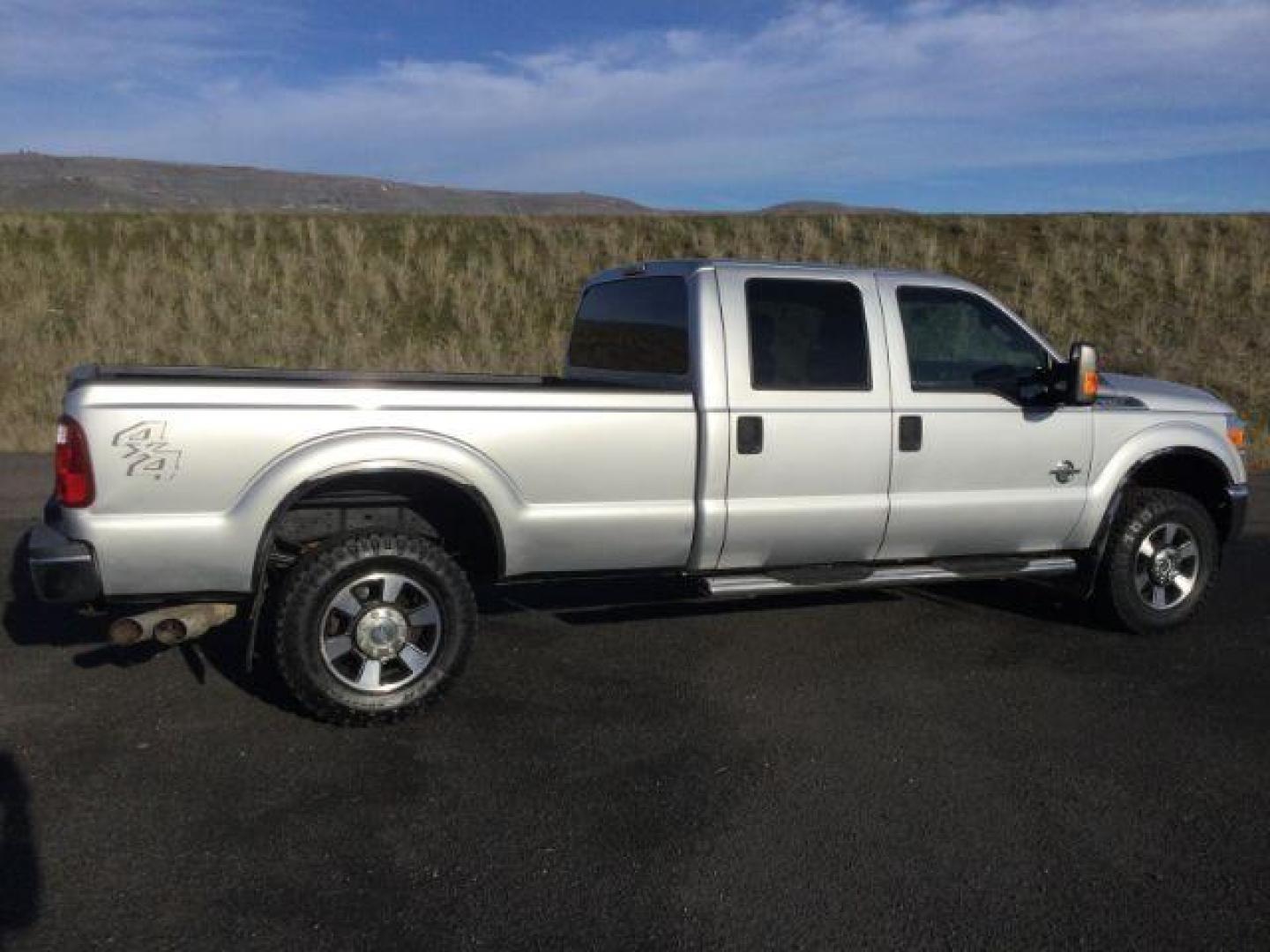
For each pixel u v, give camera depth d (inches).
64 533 182.7
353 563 191.3
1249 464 509.0
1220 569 320.5
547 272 832.3
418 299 792.9
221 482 184.9
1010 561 246.2
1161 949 132.3
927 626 259.9
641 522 211.5
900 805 168.2
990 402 237.9
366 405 192.5
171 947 130.0
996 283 816.9
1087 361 232.1
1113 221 912.3
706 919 137.2
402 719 197.2
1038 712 206.7
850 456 225.3
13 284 757.3
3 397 592.7
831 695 214.1
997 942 133.1
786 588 224.8
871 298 230.8
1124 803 169.6
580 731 195.5
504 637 246.7
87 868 147.3
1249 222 892.6
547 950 130.6
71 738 189.6
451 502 212.8
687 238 888.3
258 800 167.8
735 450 215.8
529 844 154.9
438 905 139.5
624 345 246.1
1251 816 165.8
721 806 167.3
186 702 206.4
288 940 131.8
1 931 132.8
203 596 188.7
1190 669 232.8
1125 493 255.6
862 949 131.5
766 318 221.9
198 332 708.0
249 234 870.4
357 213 952.3
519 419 201.5
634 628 254.2
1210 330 721.6
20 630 247.3
